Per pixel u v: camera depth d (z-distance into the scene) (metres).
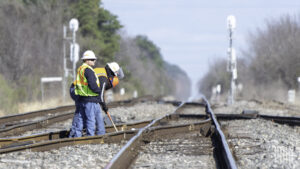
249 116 47.19
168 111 64.88
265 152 24.42
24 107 67.88
